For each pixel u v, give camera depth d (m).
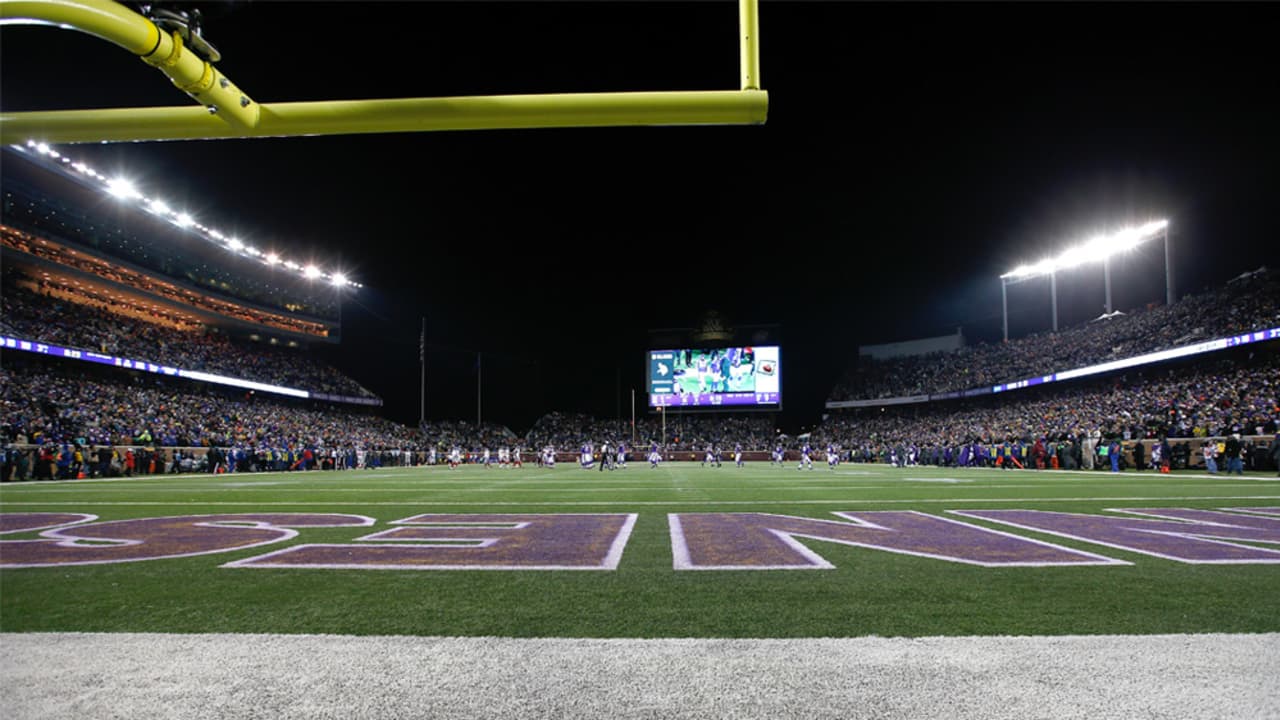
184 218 42.78
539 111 2.55
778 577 5.25
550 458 40.50
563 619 4.05
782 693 2.69
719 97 2.58
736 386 55.81
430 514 10.24
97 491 16.27
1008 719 2.42
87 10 2.09
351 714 2.53
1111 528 7.99
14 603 4.48
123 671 2.98
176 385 42.12
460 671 2.98
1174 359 36.19
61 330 35.25
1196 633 3.61
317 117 2.59
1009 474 24.64
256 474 28.44
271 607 4.36
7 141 2.71
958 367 55.41
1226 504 10.89
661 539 7.37
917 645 3.32
